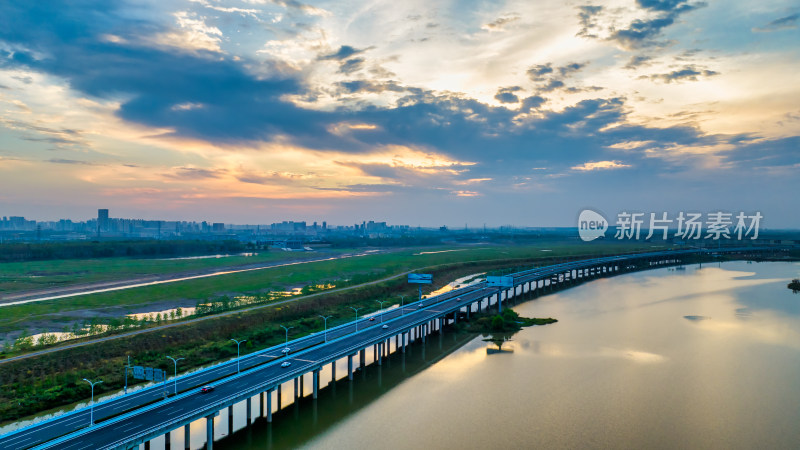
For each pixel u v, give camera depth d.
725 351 133.50
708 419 90.38
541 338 150.88
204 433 88.62
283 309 179.62
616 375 114.75
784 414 92.38
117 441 70.38
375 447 81.56
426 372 120.94
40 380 106.19
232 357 131.50
